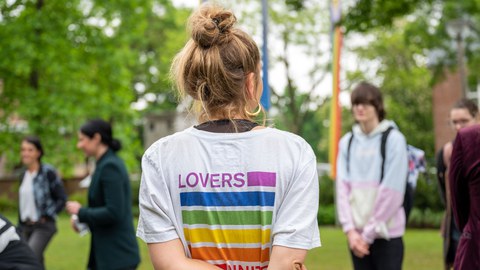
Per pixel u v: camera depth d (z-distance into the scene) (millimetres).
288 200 2031
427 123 30750
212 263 2041
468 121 5250
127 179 5258
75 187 31344
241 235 2031
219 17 2172
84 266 10258
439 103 29406
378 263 4875
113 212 5051
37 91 22219
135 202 24625
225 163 2072
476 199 3273
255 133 2084
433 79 14195
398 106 30219
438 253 11422
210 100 2125
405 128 29953
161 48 38781
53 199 7508
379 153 4875
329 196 21172
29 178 7473
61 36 21891
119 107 23312
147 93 42281
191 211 2080
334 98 15266
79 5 22812
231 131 2100
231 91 2113
